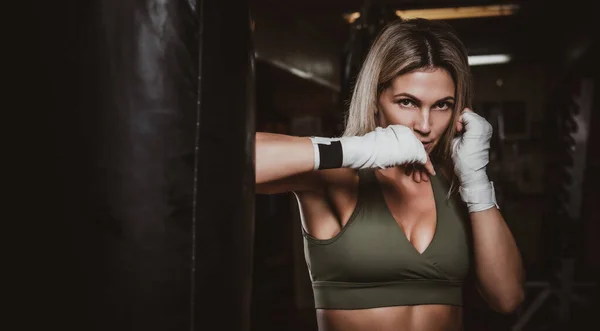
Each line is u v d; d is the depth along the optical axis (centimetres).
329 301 142
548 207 706
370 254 139
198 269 81
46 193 78
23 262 78
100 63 78
